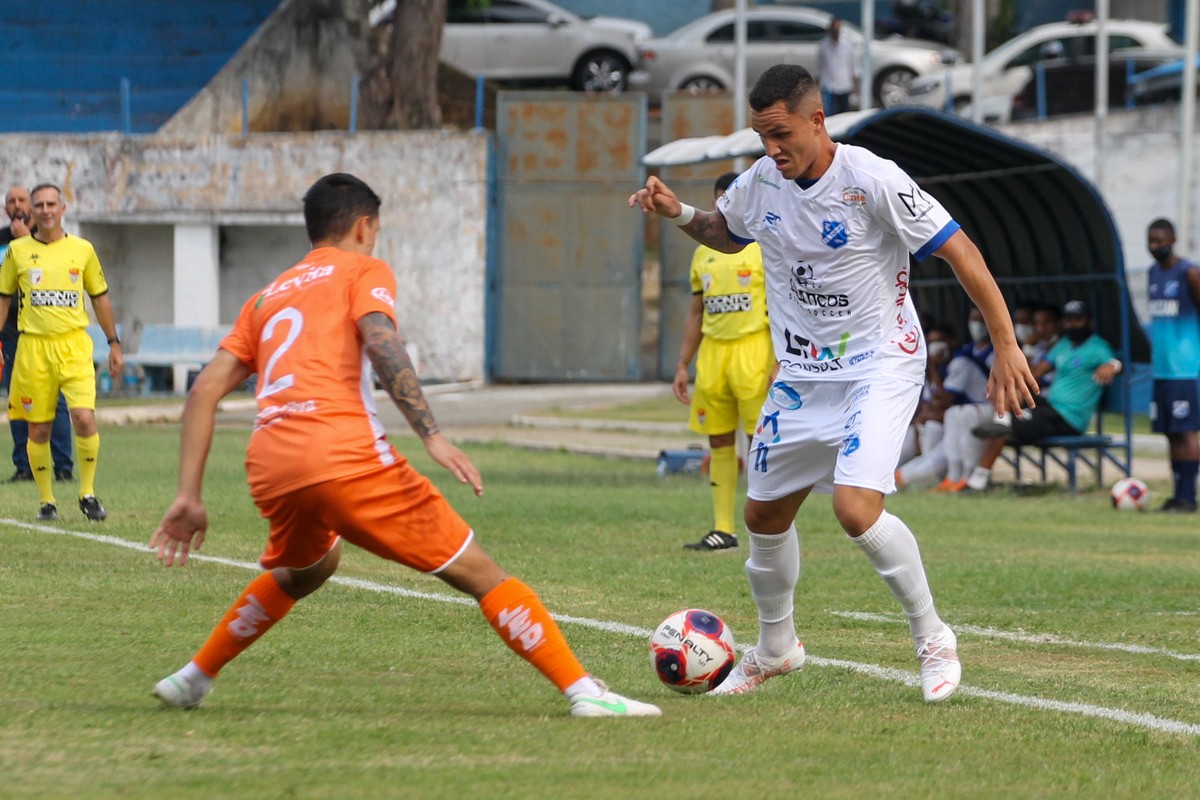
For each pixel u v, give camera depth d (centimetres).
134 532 3509
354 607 2573
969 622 2642
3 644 2130
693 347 3688
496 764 1462
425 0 11212
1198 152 10338
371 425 1638
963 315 6328
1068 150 10694
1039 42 12556
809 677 2080
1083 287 5738
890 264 1900
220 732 1586
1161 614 2745
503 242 10844
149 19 11738
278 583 1705
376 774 1407
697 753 1544
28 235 4162
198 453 1647
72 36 11744
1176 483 4962
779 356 1980
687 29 13212
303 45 11562
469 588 1689
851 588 3003
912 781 1461
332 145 10700
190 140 10694
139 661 2028
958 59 13300
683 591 2877
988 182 5712
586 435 7681
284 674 1977
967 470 5547
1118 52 12200
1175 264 4884
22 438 4809
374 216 1758
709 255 3600
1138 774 1532
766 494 1967
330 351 1642
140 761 1444
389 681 1950
